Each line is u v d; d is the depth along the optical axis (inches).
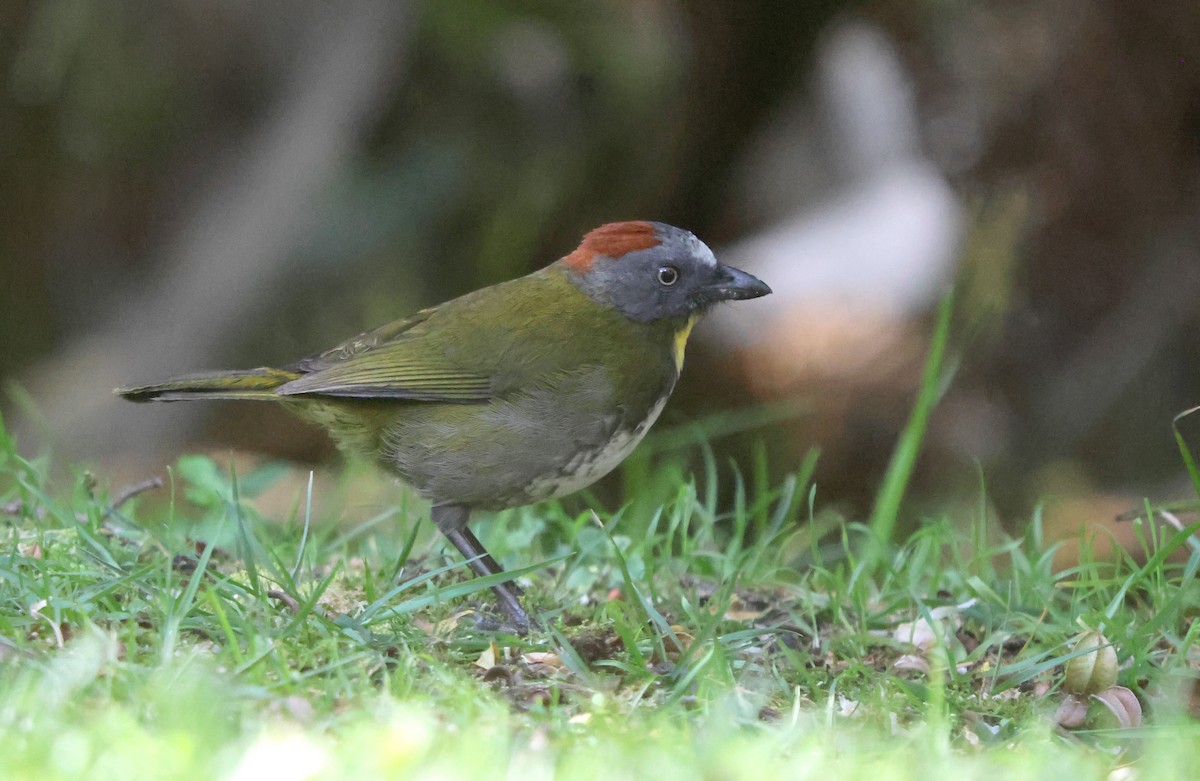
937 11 573.9
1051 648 267.9
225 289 677.3
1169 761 201.0
